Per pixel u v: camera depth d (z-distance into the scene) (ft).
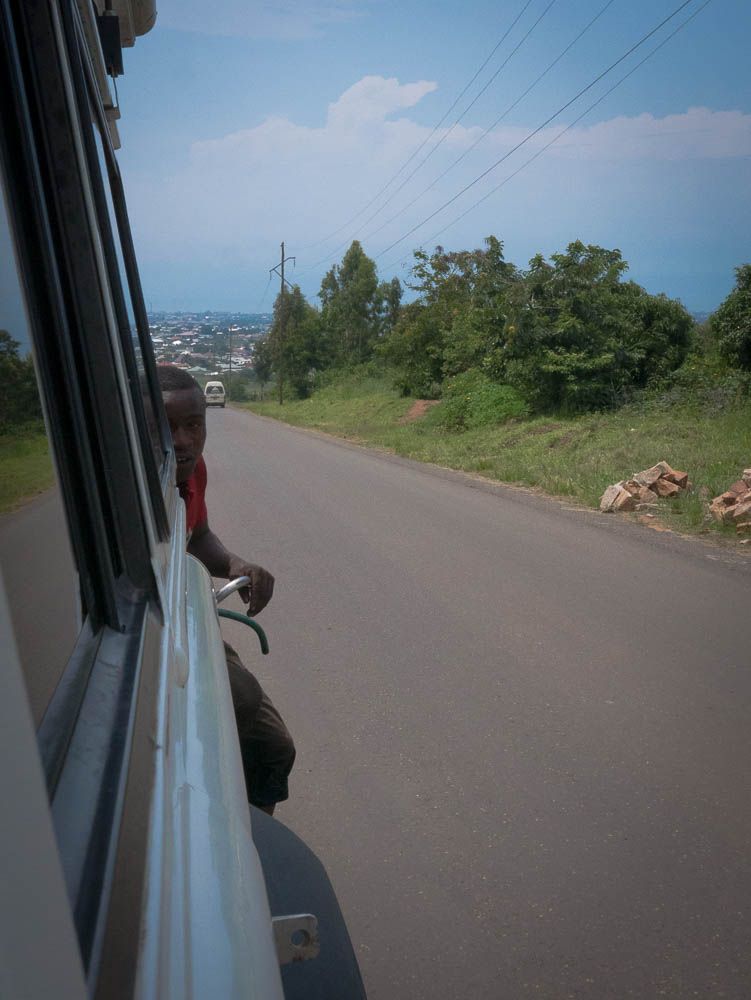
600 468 39.24
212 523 28.37
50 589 2.23
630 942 7.79
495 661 14.82
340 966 3.79
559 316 62.85
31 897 1.07
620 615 17.54
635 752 11.47
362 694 13.37
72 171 3.10
